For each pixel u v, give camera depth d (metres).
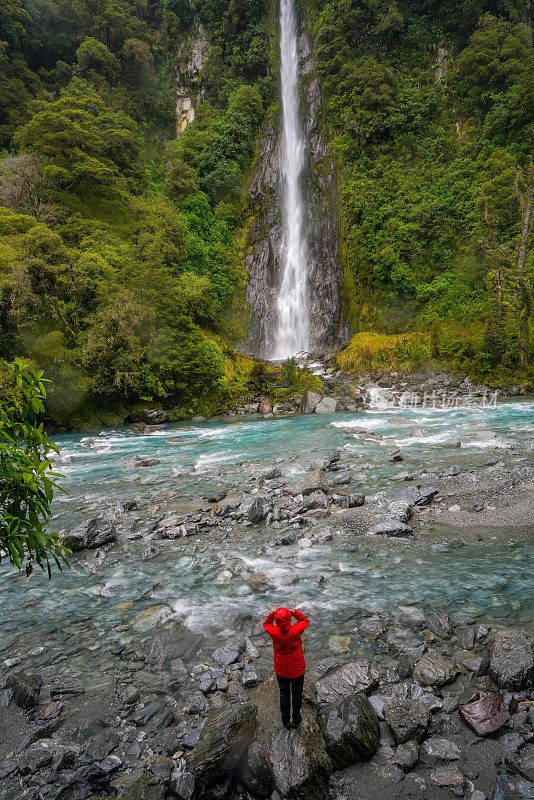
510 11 46.84
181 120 63.47
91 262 28.95
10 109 50.91
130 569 8.55
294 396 30.95
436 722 4.40
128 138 46.91
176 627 6.46
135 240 37.94
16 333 27.08
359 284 41.69
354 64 48.22
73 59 62.44
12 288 25.52
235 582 7.73
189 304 33.59
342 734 4.08
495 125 41.56
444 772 3.86
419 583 7.25
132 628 6.53
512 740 4.07
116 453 20.19
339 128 48.38
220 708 4.57
